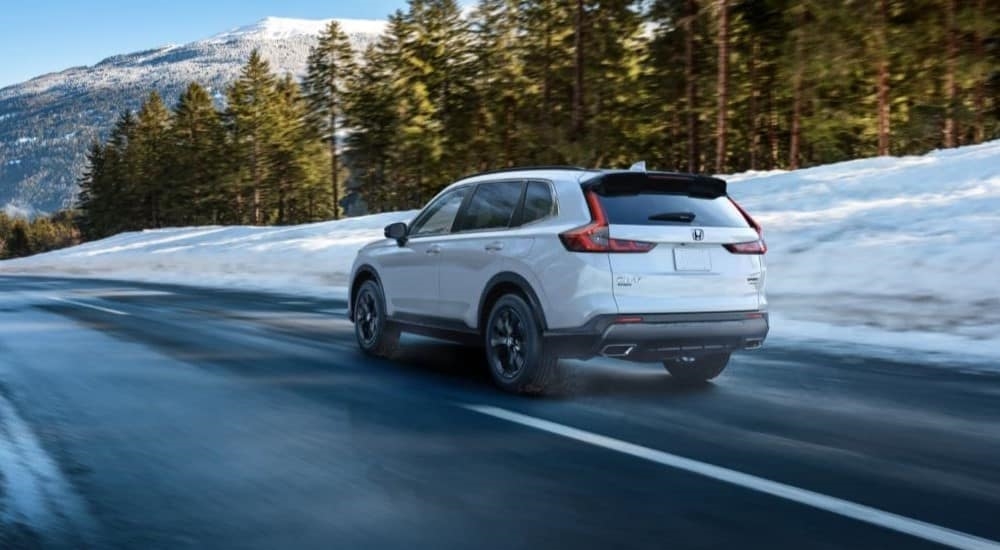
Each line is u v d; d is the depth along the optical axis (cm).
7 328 1111
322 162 8338
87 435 512
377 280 820
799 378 698
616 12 4222
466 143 6191
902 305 985
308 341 954
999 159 1748
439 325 725
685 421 538
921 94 3697
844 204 1675
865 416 553
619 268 584
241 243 3562
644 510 367
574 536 337
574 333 588
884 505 372
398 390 647
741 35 4175
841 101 3938
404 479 416
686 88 4078
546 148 4591
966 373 714
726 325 611
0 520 362
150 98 10425
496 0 5753
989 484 404
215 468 439
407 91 6238
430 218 767
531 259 615
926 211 1362
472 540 334
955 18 3106
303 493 396
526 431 512
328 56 6950
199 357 830
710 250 615
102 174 11288
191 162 9325
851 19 3191
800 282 1163
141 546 332
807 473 421
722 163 2934
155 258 3409
